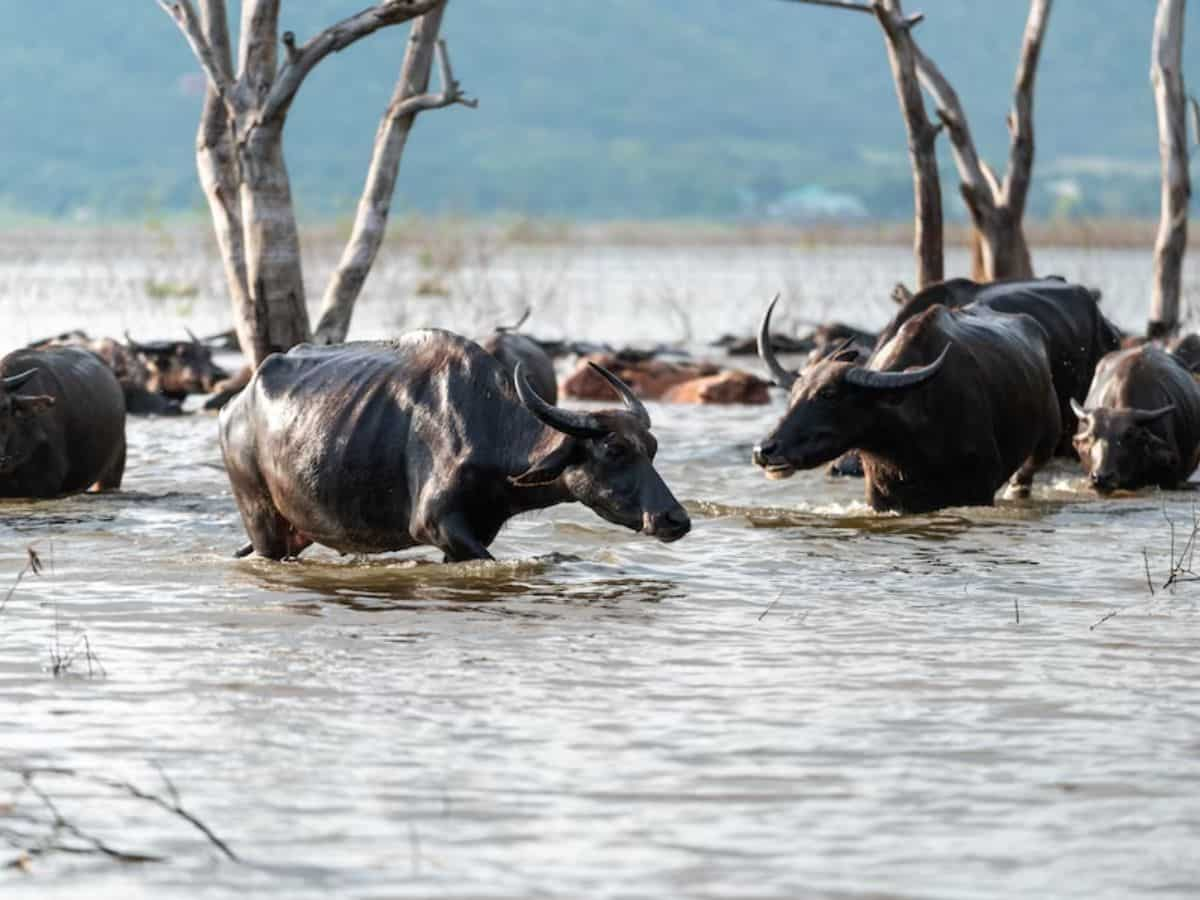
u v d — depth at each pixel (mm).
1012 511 37875
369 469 30047
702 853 17641
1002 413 38281
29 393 40125
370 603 28141
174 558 32000
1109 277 138750
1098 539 34375
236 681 23469
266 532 31828
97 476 41938
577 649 25250
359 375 30750
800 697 22828
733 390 63031
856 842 17938
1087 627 26734
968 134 66938
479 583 29578
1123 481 40656
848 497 40625
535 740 21016
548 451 28984
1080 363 46812
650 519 28547
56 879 17062
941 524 36062
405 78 55000
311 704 22453
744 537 34469
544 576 30266
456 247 153875
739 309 109750
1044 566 31594
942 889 16812
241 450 31578
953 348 37562
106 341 63156
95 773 19906
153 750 20656
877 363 37812
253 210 51656
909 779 19719
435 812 18703
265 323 51969
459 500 29453
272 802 19000
